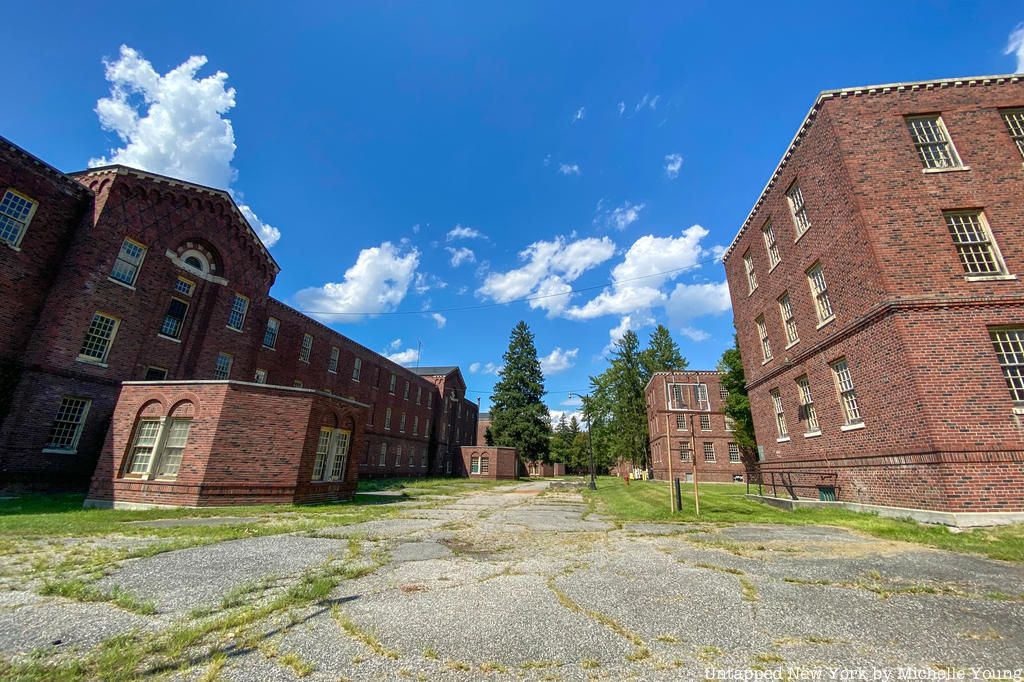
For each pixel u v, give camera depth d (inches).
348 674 122.9
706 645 143.3
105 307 683.4
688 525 419.2
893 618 166.7
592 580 222.2
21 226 627.8
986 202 452.8
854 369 487.5
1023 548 285.4
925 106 493.7
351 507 592.1
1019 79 489.4
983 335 409.7
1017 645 142.0
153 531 352.2
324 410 661.3
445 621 164.1
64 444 632.4
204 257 853.8
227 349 881.5
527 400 2368.4
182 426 569.3
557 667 128.2
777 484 672.4
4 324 601.0
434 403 2160.4
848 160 488.4
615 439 2039.9
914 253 443.5
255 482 566.9
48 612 169.5
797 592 200.2
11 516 412.2
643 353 2098.9
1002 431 382.6
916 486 405.7
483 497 855.1
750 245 759.7
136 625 156.7
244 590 198.5
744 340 798.5
